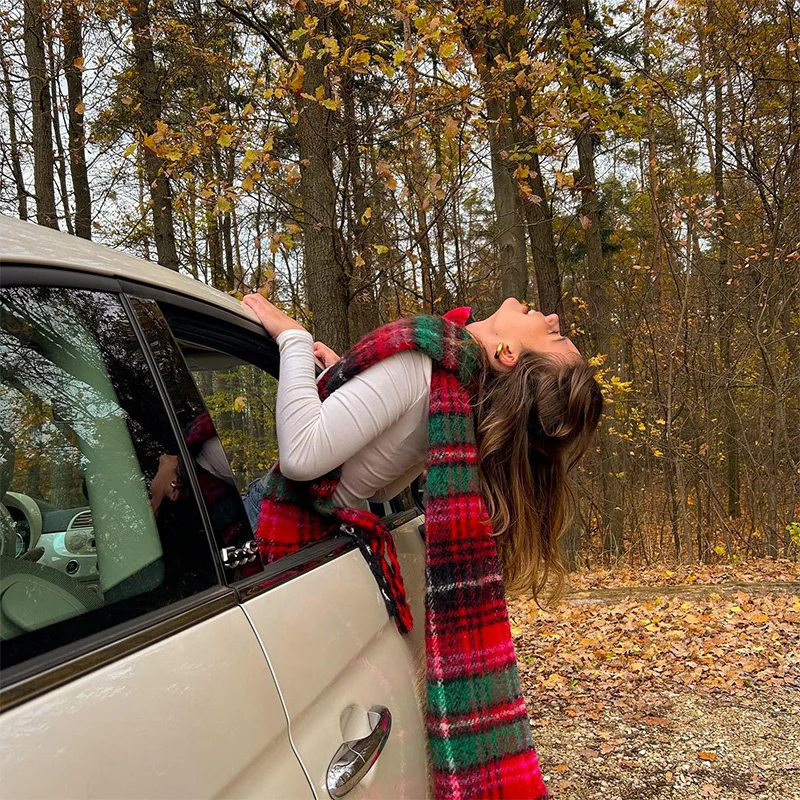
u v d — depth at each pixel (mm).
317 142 4840
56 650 744
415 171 5094
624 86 6211
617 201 15109
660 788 2951
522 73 4805
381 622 1396
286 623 1072
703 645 4578
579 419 1557
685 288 9172
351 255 5336
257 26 5285
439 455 1385
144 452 989
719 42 7910
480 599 1378
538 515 1634
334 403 1343
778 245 8594
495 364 1531
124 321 1042
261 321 1510
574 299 10273
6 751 621
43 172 6270
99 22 6309
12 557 847
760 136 8328
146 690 785
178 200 4219
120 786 699
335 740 1077
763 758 3154
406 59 4008
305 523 1376
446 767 1302
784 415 9648
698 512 10852
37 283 909
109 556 894
